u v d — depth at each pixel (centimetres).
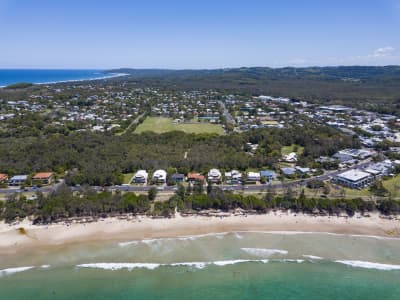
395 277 5612
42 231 6850
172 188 9300
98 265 5800
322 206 7756
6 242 6444
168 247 6384
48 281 5394
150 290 5250
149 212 7625
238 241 6644
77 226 7062
